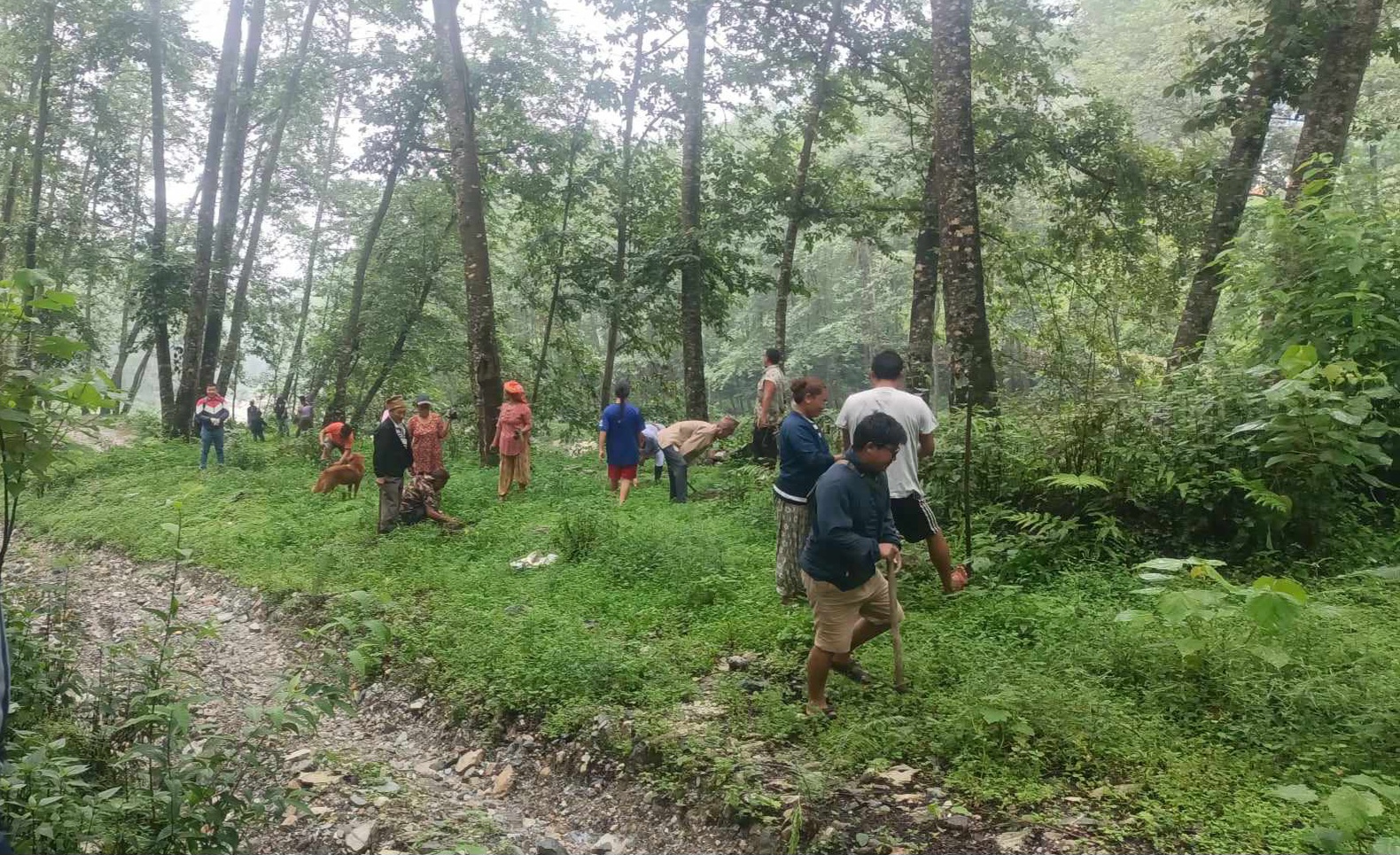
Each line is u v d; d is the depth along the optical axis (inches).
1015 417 310.3
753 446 490.6
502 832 173.0
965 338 341.7
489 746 212.1
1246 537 250.5
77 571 413.4
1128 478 271.6
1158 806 141.5
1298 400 231.6
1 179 1140.5
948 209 350.0
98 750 180.5
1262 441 248.8
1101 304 677.3
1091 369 312.7
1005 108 684.7
